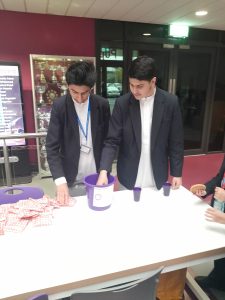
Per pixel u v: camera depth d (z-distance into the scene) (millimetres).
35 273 953
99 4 3400
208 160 5164
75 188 1793
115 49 4562
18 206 1379
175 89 5148
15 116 3834
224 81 5410
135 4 3373
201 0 3191
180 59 5020
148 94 1550
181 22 4410
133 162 1725
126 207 1443
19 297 869
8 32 3902
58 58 4012
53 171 1645
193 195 1606
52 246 1104
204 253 1098
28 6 3547
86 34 4273
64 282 915
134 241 1146
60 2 3334
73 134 1723
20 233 1190
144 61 1426
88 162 1836
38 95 4035
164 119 1625
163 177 1759
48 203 1430
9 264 998
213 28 4879
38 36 4047
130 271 992
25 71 4129
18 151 2428
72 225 1261
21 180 2418
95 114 1737
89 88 1500
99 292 780
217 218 1273
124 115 1653
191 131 5484
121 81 4773
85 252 1069
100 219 1316
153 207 1449
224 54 5223
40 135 2184
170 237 1182
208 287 1379
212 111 5469
